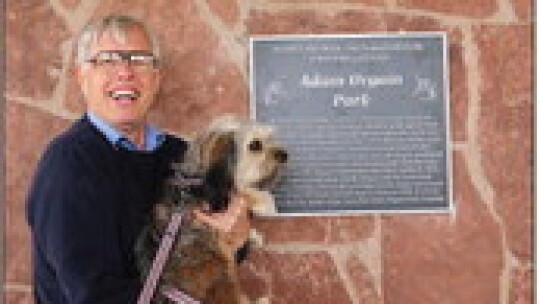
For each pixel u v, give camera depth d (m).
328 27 3.55
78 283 2.39
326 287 3.58
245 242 3.17
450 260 3.58
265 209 3.03
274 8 3.55
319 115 3.55
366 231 3.57
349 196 3.56
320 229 3.57
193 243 2.80
